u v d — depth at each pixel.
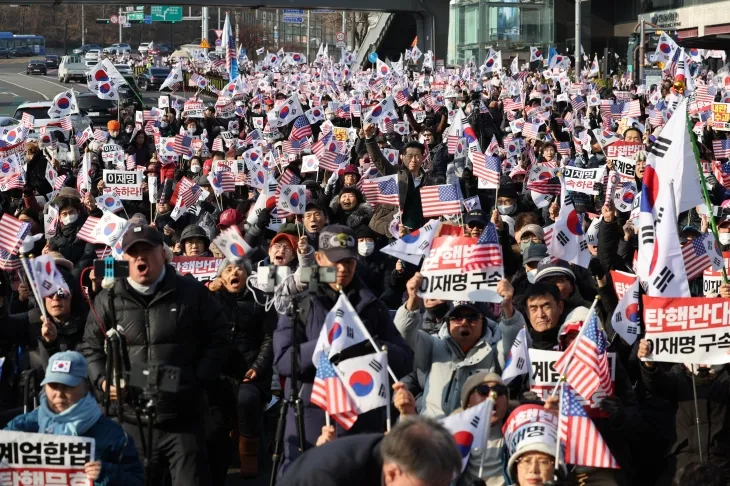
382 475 5.21
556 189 16.53
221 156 20.64
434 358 8.48
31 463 6.88
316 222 13.09
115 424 7.23
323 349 7.61
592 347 7.87
